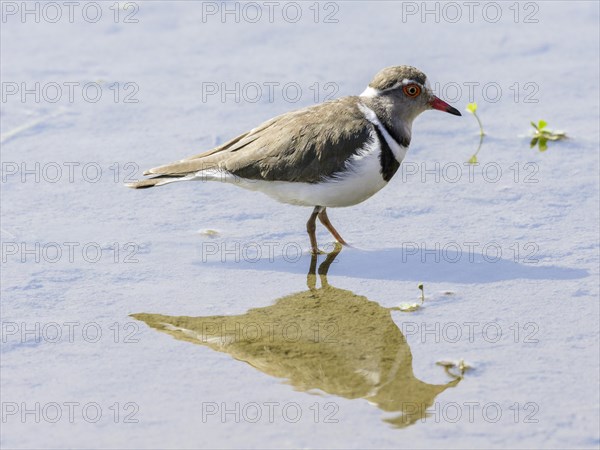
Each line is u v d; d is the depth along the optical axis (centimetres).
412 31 2184
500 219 1482
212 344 1178
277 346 1174
